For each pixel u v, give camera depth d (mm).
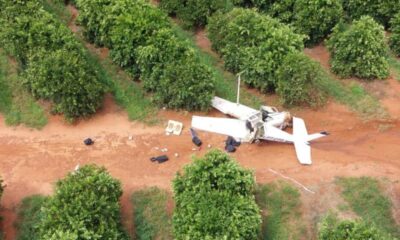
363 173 25609
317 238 22891
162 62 28984
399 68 32375
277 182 25219
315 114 29406
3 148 27219
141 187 25156
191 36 34875
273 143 27469
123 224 23734
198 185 22516
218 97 30000
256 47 30109
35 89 28734
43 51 28672
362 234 20719
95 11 31656
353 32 30594
